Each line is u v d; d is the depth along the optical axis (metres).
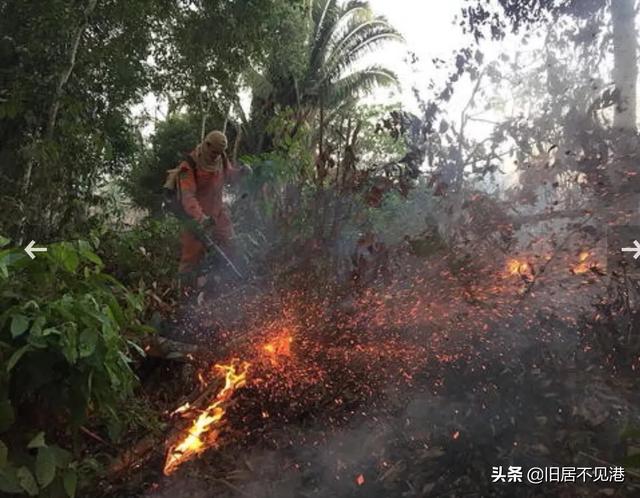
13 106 6.43
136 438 2.95
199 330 3.97
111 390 2.35
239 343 3.49
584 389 2.72
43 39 6.91
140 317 3.92
